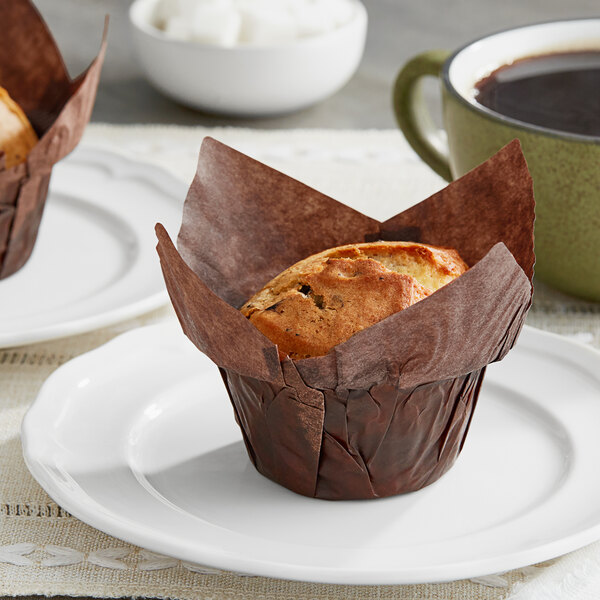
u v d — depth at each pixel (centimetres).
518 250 67
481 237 68
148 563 64
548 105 77
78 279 78
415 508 65
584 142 72
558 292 78
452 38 115
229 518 65
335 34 92
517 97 77
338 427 64
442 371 63
